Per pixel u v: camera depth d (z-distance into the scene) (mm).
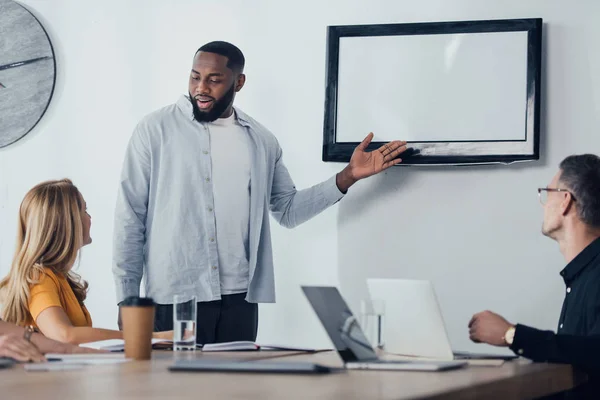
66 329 2682
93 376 1638
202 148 3660
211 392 1366
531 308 3631
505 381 1710
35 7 4289
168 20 4113
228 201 3652
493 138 3660
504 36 3672
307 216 3779
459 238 3715
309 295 1865
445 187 3746
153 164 3670
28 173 4254
